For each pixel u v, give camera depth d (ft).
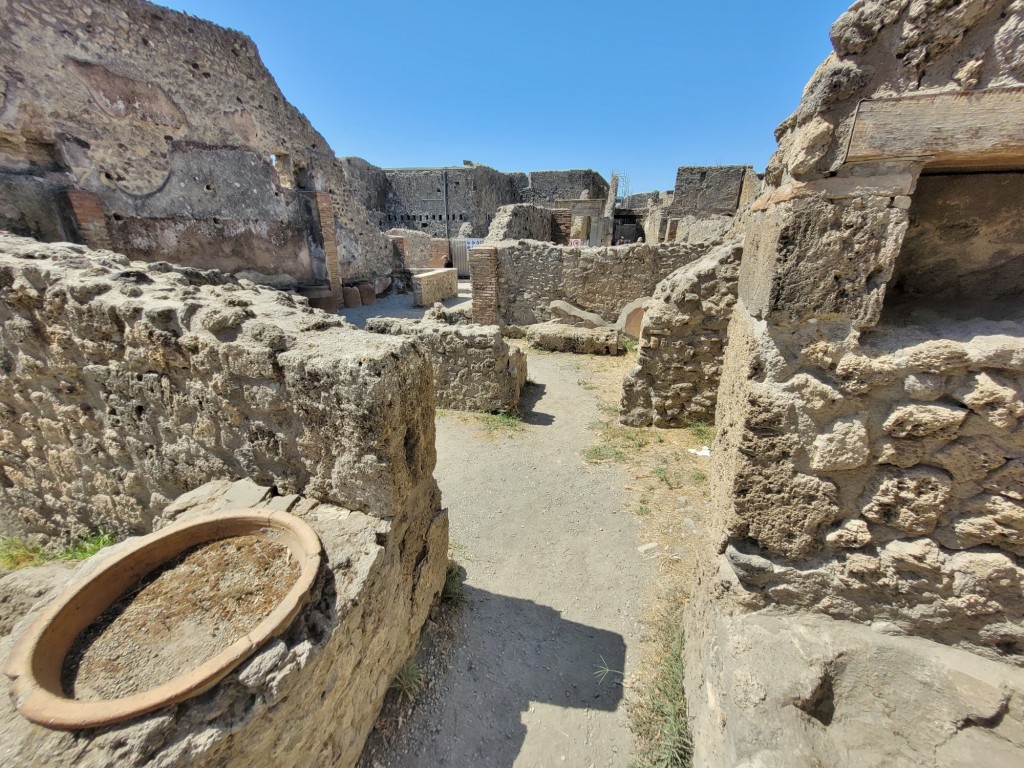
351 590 5.61
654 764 6.42
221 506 7.00
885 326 5.00
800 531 5.51
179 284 9.27
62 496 10.46
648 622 8.88
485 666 7.97
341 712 5.74
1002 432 4.51
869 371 4.78
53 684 4.43
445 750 6.65
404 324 19.10
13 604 7.21
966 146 4.13
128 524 9.73
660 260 27.12
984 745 4.74
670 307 15.72
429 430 7.85
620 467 14.47
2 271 8.57
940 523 4.98
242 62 29.99
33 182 20.74
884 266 4.58
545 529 11.67
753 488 5.60
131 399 8.23
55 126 21.38
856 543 5.29
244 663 4.51
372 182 75.87
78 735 3.91
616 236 67.72
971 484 4.76
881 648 5.22
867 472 5.14
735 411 6.44
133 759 3.82
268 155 32.37
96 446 9.23
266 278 33.04
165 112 25.81
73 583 5.29
